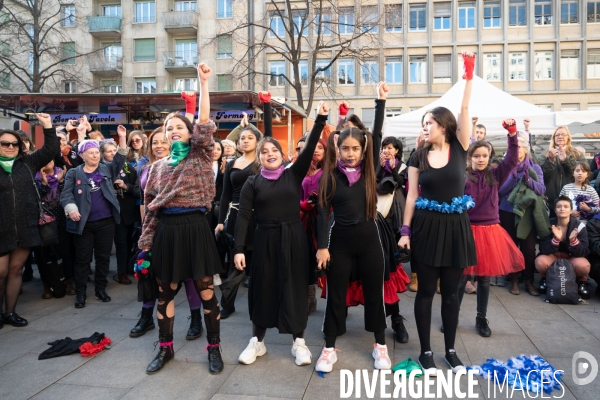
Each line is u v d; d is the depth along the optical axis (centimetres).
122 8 2766
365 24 1745
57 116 940
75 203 470
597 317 422
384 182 362
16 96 824
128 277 571
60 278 500
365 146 308
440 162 305
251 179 327
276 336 380
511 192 511
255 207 324
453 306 312
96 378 306
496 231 378
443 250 301
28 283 576
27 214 414
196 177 307
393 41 2714
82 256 471
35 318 434
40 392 287
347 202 308
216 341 319
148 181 322
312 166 393
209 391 285
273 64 2658
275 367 319
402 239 317
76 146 630
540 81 2667
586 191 537
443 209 301
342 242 310
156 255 312
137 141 567
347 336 378
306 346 354
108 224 491
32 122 942
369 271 312
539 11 2662
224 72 2670
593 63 2638
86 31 2778
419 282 315
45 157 433
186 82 2800
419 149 325
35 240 418
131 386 294
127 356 342
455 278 308
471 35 2697
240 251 320
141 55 2781
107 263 496
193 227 310
